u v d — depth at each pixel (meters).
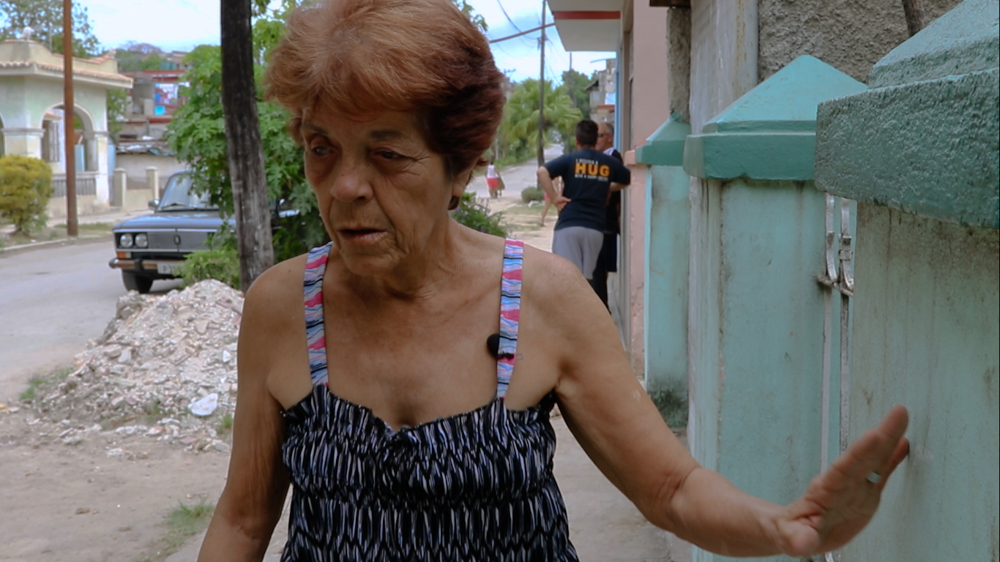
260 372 1.55
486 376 1.45
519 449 1.41
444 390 1.44
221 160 9.45
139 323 6.89
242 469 1.58
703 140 2.44
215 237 10.03
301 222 9.34
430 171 1.36
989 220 0.90
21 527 4.42
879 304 1.49
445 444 1.40
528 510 1.42
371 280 1.47
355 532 1.40
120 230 11.05
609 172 8.17
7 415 6.16
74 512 4.61
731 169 2.42
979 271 1.07
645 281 6.13
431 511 1.39
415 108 1.31
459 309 1.47
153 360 6.47
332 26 1.32
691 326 4.15
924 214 1.08
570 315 1.47
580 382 1.48
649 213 5.78
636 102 8.04
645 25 7.95
